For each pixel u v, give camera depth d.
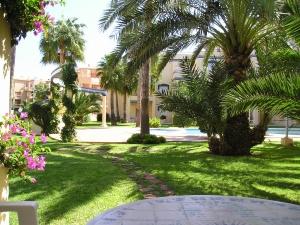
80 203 5.87
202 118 12.16
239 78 12.11
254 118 22.98
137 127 33.88
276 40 12.41
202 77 12.48
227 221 3.23
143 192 6.85
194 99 12.20
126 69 12.64
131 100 50.78
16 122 4.20
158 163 10.40
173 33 11.79
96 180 7.56
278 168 9.63
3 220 4.09
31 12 4.19
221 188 7.25
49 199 6.05
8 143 3.97
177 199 3.93
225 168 9.59
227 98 6.29
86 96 33.28
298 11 5.36
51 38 35.12
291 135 23.31
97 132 25.39
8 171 4.11
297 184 7.65
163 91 12.77
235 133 12.23
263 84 5.89
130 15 11.91
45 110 20.20
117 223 3.12
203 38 12.90
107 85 41.59
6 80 4.38
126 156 11.89
